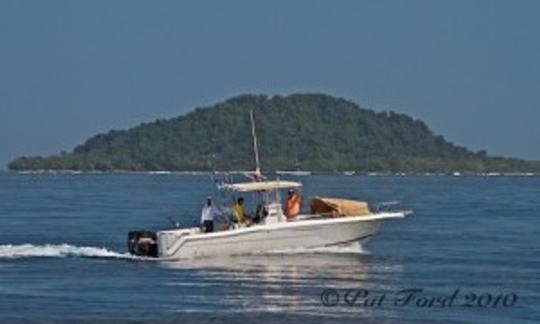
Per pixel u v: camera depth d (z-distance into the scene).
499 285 98.62
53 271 106.31
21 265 111.25
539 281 101.69
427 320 79.56
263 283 97.88
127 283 97.69
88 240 148.25
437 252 131.12
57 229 171.12
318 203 120.62
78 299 88.31
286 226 115.25
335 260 114.50
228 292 92.31
